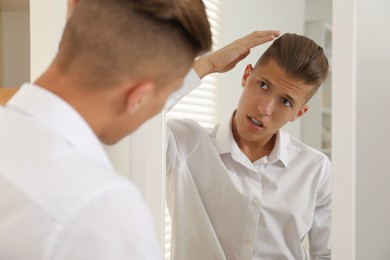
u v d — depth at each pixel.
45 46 0.92
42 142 0.47
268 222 0.99
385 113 0.99
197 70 0.97
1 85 1.39
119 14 0.48
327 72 0.91
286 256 0.98
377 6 0.96
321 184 0.94
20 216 0.44
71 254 0.44
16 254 0.44
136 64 0.49
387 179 1.00
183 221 1.04
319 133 0.93
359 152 0.93
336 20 0.89
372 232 0.98
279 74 0.94
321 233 0.94
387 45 0.99
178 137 1.05
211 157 1.03
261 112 0.97
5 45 1.38
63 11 0.94
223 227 1.02
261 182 0.99
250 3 0.96
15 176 0.46
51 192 0.45
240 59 0.98
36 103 0.50
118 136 0.56
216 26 1.00
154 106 0.55
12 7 1.34
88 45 0.49
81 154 0.49
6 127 0.49
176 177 1.05
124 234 0.46
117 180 0.47
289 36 0.93
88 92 0.50
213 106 1.01
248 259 1.00
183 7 0.50
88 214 0.44
